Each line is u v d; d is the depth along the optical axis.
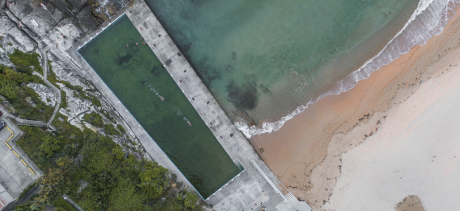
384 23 35.25
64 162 30.17
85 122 33.31
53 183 28.78
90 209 30.97
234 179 36.06
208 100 36.50
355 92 35.25
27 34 35.38
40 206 28.33
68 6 35.16
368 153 35.03
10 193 29.98
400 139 34.72
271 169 36.06
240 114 36.38
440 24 34.59
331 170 35.41
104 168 32.16
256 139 36.19
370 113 35.09
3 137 30.58
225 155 36.31
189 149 36.69
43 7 35.53
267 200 35.81
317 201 35.47
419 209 34.19
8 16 35.28
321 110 35.62
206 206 35.56
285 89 36.09
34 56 34.75
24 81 32.69
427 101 34.41
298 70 36.00
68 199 30.81
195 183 36.34
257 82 36.41
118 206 31.92
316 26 36.00
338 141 35.34
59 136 31.78
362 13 35.56
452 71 34.00
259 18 36.56
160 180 33.50
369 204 34.84
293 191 35.78
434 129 34.25
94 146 32.00
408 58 34.81
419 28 34.81
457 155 33.66
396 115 34.78
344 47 35.59
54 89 33.88
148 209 32.31
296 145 35.84
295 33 36.16
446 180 33.81
